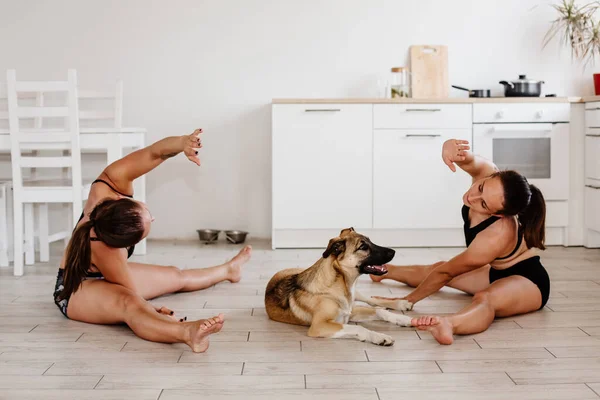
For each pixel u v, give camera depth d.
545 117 4.76
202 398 2.09
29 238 4.25
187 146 2.77
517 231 2.99
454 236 4.84
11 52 5.11
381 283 3.63
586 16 5.05
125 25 5.11
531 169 4.80
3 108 5.03
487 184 2.73
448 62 5.18
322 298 2.74
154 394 2.12
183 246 4.91
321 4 5.14
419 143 4.74
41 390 2.16
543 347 2.55
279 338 2.68
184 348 2.57
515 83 4.88
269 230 5.26
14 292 3.50
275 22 5.14
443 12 5.17
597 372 2.29
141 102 5.16
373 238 4.83
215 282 3.56
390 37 5.16
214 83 5.16
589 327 2.81
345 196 4.75
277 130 4.70
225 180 5.22
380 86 5.15
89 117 4.43
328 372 2.30
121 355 2.49
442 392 2.12
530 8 5.18
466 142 2.83
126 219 2.71
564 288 3.53
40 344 2.62
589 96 4.89
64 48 5.12
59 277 3.05
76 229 2.81
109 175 2.92
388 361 2.40
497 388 2.15
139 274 3.18
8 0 5.08
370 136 4.72
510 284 2.91
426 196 4.77
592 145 4.68
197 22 5.12
